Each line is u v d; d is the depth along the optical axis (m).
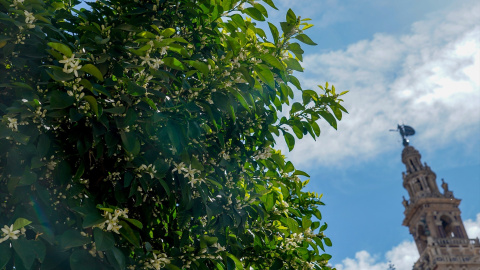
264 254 8.42
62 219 6.30
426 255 94.62
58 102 5.66
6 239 4.99
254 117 8.03
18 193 5.78
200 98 6.87
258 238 8.20
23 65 6.14
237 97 6.85
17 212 5.54
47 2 7.52
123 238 6.04
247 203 7.79
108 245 5.30
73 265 5.36
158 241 7.24
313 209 9.69
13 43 6.16
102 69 6.39
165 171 6.48
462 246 91.50
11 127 5.54
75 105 5.94
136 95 6.17
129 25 6.37
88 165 6.56
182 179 6.69
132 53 6.53
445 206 96.06
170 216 7.33
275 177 8.52
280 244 8.76
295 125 8.09
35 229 5.40
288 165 8.27
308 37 7.30
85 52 6.43
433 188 98.50
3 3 6.13
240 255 8.05
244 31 7.45
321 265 8.91
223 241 7.32
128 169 6.54
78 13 7.20
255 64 6.93
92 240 6.14
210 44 7.74
